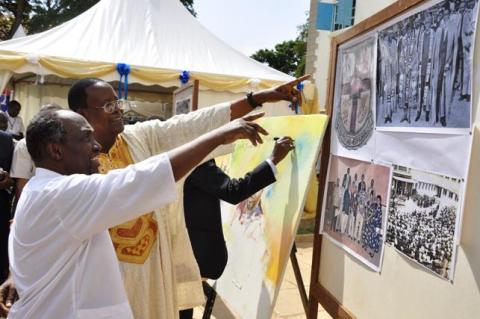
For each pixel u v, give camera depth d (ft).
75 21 22.62
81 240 3.54
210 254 7.61
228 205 9.62
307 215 19.98
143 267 5.38
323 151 6.98
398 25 5.10
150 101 29.22
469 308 3.92
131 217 3.56
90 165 3.98
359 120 5.96
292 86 7.05
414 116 4.76
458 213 4.06
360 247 5.76
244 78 21.33
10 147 10.94
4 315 4.89
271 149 7.91
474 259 3.89
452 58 4.21
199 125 6.36
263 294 6.61
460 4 4.13
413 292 4.68
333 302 6.36
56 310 3.59
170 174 3.61
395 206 5.04
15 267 3.73
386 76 5.33
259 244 7.36
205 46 23.53
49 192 3.50
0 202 10.85
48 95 29.07
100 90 5.43
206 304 8.79
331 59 6.93
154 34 22.29
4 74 17.70
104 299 3.74
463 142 4.03
